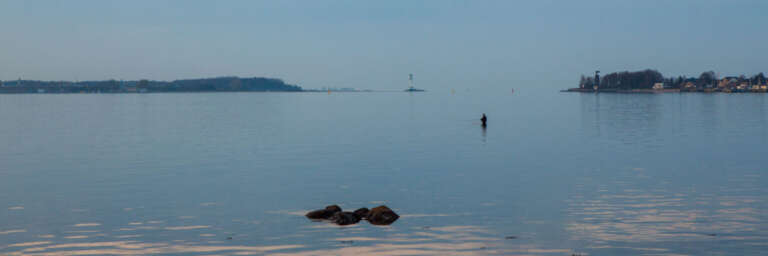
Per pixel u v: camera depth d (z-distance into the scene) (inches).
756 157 1696.6
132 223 987.9
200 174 1475.1
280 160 1734.7
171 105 7440.9
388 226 962.1
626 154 1813.5
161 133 2783.0
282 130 2967.5
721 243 845.2
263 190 1263.5
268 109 6028.5
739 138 2299.5
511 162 1659.7
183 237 909.2
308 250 846.5
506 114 4650.6
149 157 1820.9
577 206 1077.1
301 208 1094.4
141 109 6063.0
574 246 845.8
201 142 2303.2
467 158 1759.4
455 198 1163.9
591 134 2586.1
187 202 1141.7
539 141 2278.5
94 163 1686.8
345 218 989.8
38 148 2108.8
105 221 1000.2
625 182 1306.6
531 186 1277.1
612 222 962.7
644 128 2901.1
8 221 1000.9
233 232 935.0
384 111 5506.9
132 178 1418.6
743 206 1053.2
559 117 4094.5
